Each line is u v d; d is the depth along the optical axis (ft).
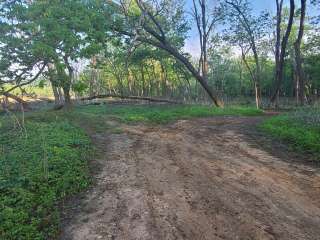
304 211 21.34
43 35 32.22
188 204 22.86
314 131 41.50
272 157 34.09
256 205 22.33
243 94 204.54
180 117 67.82
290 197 23.57
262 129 47.96
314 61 126.82
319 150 34.55
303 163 31.86
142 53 117.29
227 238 18.28
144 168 31.45
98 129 51.70
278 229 19.08
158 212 21.84
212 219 20.53
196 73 100.12
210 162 32.86
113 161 34.12
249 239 18.08
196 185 26.43
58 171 28.50
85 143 39.52
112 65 137.90
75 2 43.80
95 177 29.22
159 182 27.40
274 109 99.40
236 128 51.52
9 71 28.89
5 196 23.88
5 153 33.35
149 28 93.20
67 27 35.45
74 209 23.16
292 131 42.27
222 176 28.45
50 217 21.77
